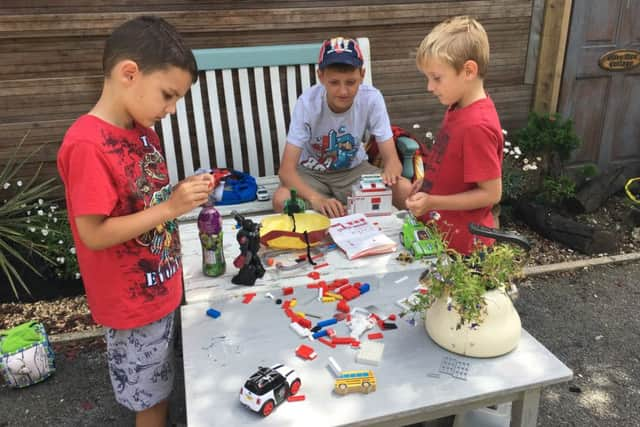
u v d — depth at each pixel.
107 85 1.55
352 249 2.14
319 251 2.19
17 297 2.92
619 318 2.88
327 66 2.57
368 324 1.70
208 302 1.85
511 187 3.68
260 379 1.37
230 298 1.87
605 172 4.30
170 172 3.30
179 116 3.29
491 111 1.97
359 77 2.64
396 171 2.91
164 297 1.73
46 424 2.19
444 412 1.47
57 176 3.33
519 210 3.89
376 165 3.34
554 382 1.49
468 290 1.49
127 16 3.14
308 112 2.88
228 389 1.45
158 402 1.79
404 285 1.94
